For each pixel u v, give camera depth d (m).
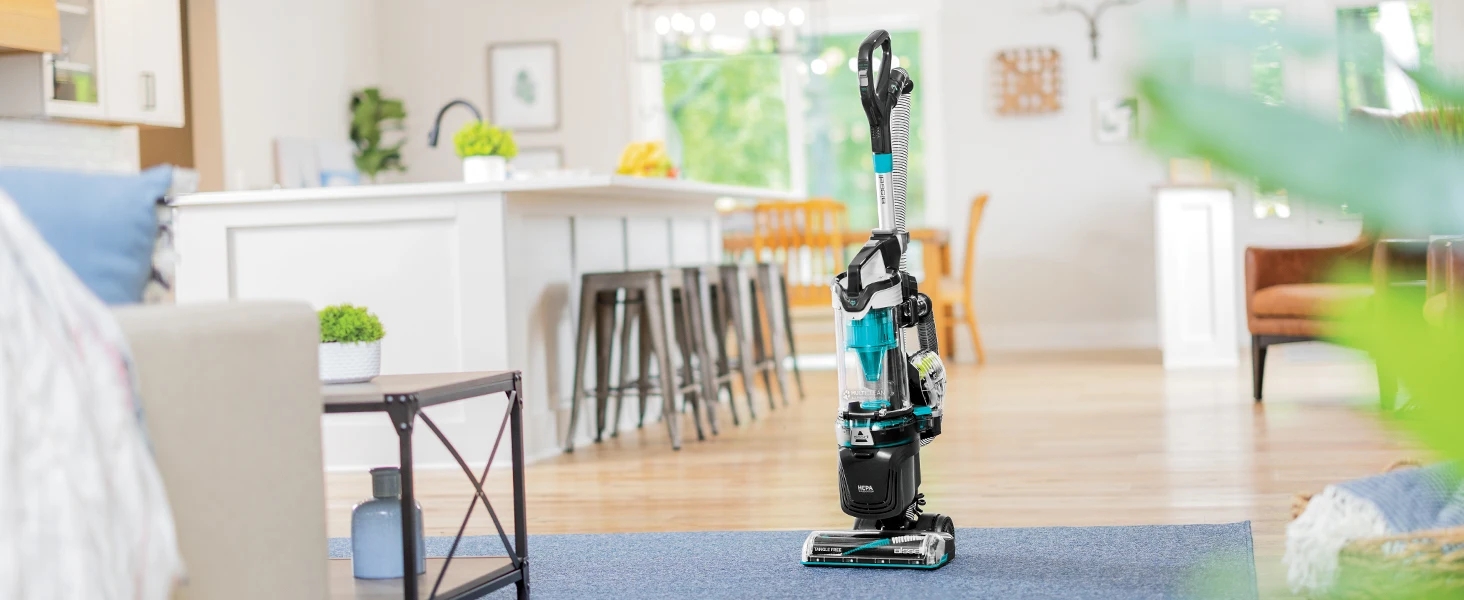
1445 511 1.49
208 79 7.04
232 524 1.61
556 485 3.89
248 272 4.44
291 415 1.74
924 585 2.42
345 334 2.20
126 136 5.98
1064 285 8.08
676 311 4.91
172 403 1.50
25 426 1.19
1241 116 0.21
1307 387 5.55
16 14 4.70
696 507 3.42
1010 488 3.49
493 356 4.28
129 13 5.52
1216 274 6.68
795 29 8.28
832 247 6.91
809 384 6.77
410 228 4.34
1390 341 0.24
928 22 8.13
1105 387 5.91
